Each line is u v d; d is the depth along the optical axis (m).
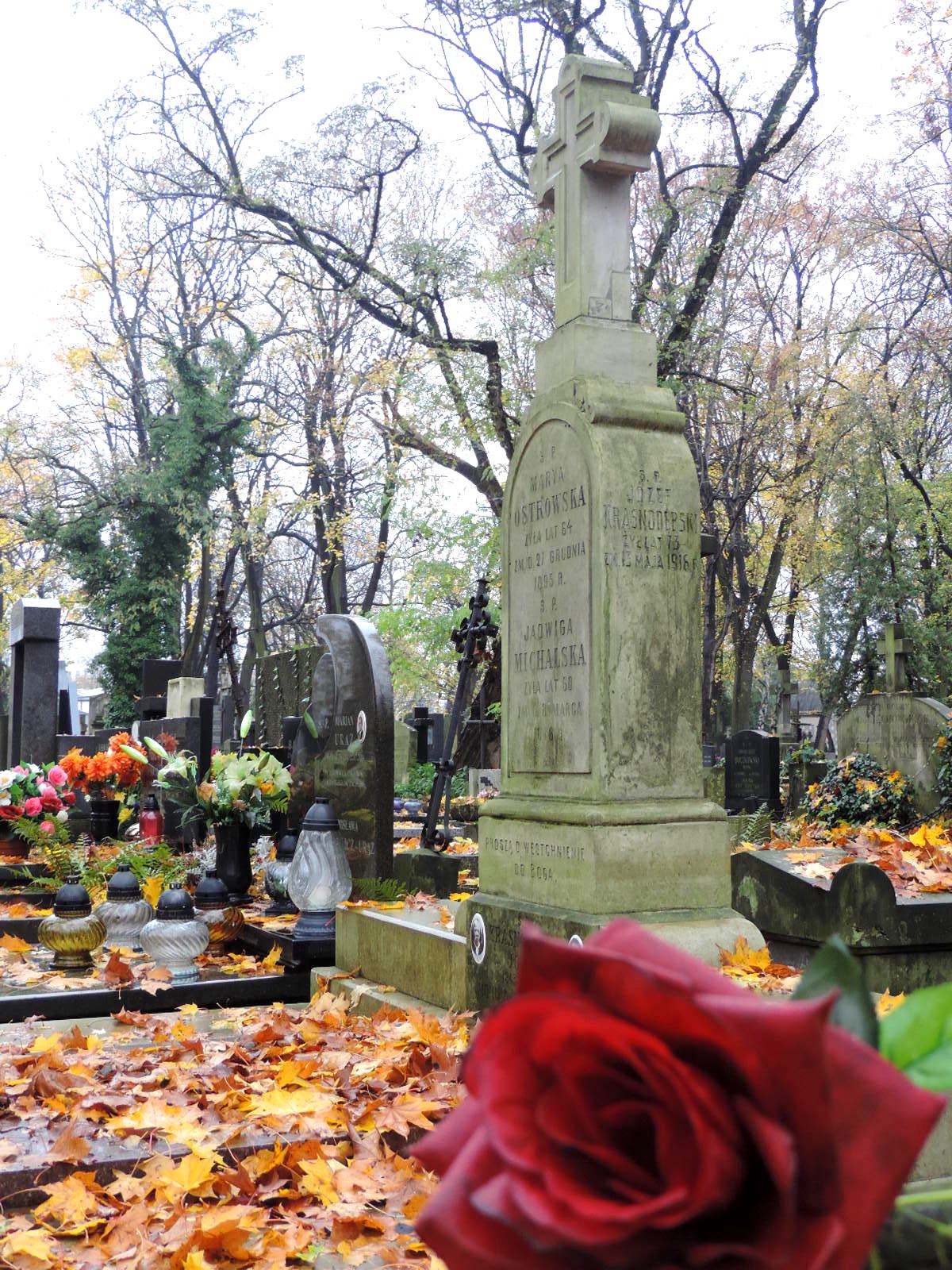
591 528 5.66
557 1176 0.69
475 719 13.56
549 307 24.94
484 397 24.03
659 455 5.76
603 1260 0.65
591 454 5.68
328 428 33.38
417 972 6.63
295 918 8.92
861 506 30.88
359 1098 4.98
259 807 9.70
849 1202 0.65
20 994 6.89
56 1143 4.27
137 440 37.69
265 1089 5.02
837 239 31.17
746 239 23.66
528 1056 0.73
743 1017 0.65
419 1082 5.09
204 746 13.62
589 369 5.95
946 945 6.02
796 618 40.62
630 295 6.13
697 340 23.52
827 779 18.31
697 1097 0.65
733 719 32.84
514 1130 0.71
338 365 32.66
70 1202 3.98
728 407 28.34
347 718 9.21
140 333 35.25
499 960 5.88
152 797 11.23
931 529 31.42
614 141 6.00
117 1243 3.78
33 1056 5.35
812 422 31.05
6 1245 3.68
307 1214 4.09
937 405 32.19
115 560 32.75
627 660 5.61
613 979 0.69
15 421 38.22
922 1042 0.82
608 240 6.12
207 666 34.91
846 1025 0.81
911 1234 0.83
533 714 6.17
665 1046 0.66
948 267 28.55
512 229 27.22
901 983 5.97
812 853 7.34
